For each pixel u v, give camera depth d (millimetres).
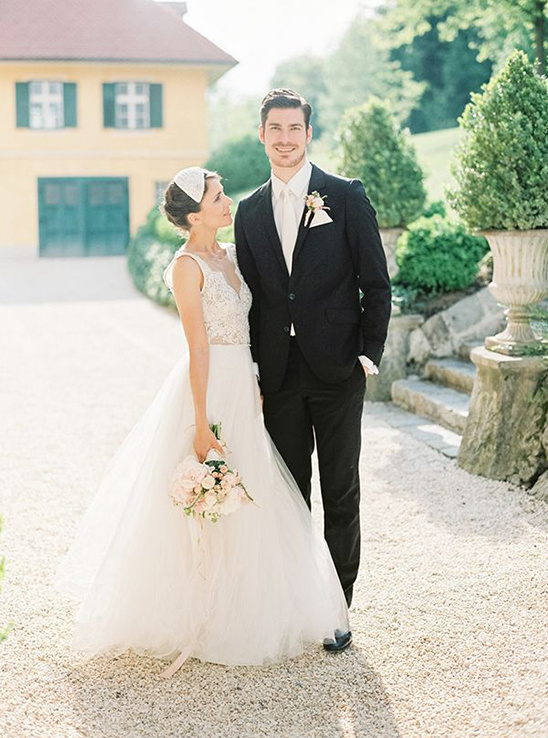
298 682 3158
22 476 5875
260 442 3416
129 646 3354
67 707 3027
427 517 4754
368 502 5047
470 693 3033
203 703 3043
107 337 11945
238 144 26359
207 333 3371
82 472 5945
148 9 25516
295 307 3336
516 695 2984
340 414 3402
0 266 22672
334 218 3320
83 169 24969
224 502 3158
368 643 3416
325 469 3471
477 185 5203
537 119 5117
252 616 3295
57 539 4664
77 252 25203
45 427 7230
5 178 24812
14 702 3053
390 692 3072
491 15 11609
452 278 7953
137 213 25266
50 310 15016
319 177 3365
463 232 7992
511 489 5086
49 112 24906
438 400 6797
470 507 4863
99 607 3383
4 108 24547
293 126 3236
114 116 24859
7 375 9477
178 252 3375
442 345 7578
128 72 24734
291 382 3434
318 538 3502
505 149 5070
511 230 5109
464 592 3797
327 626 3365
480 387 5465
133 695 3100
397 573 4043
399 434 6492
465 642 3371
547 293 5297
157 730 2883
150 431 3504
